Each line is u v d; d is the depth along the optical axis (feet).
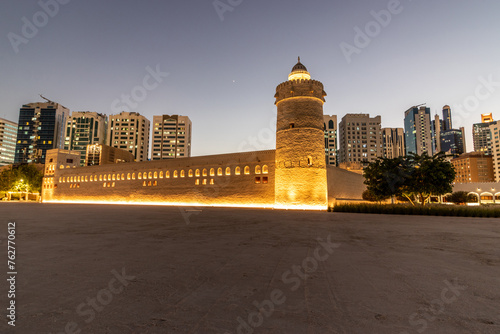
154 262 22.97
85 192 216.54
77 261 23.24
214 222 59.26
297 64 146.00
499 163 431.43
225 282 17.78
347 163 215.92
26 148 589.73
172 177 173.27
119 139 494.18
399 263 23.02
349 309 13.55
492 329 11.44
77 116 574.15
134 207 135.33
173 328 11.50
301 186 123.54
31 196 284.00
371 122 498.69
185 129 506.07
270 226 51.83
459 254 26.78
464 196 198.80
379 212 95.81
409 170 101.04
